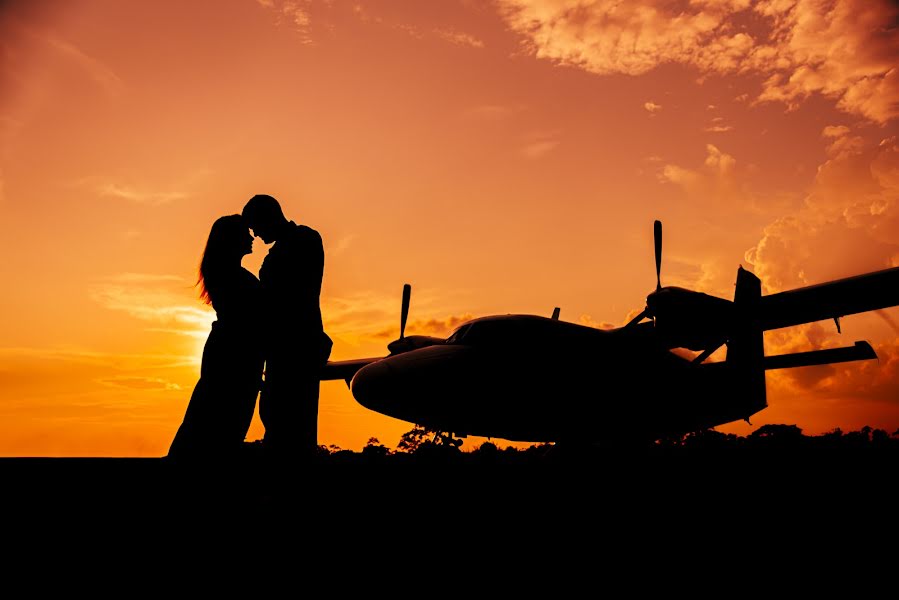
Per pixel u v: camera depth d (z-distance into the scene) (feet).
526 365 42.83
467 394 42.11
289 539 14.66
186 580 11.81
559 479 25.05
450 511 18.48
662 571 13.24
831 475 23.38
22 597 10.64
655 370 46.21
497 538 15.57
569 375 43.27
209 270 18.28
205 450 17.26
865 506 19.34
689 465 27.02
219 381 17.66
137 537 14.19
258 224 19.06
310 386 18.40
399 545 14.74
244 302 18.06
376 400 43.45
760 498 20.52
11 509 16.15
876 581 12.68
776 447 27.45
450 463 28.94
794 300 42.86
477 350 43.57
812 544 15.25
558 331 45.50
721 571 13.29
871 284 40.32
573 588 12.17
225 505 16.84
